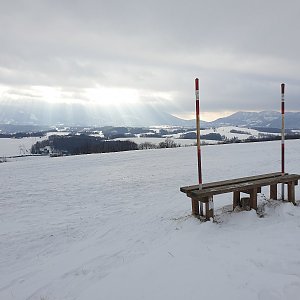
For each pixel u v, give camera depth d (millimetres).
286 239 5301
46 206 11242
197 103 6191
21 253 6602
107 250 5922
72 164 25562
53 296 4219
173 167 21062
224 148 35375
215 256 4730
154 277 4246
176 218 7449
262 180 7074
